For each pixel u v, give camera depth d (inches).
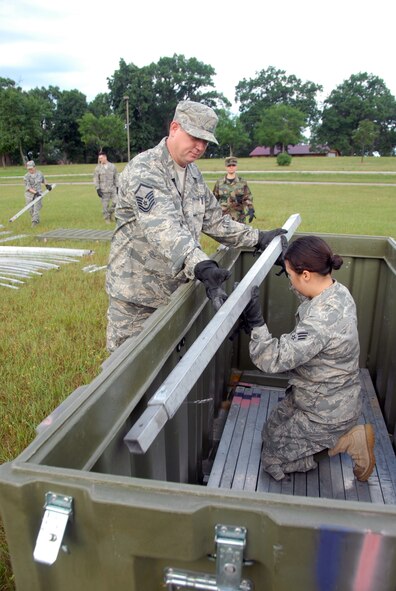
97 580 45.4
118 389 58.2
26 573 46.6
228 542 39.5
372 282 144.3
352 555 38.4
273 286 149.5
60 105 2876.5
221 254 117.7
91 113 2787.9
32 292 246.8
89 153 2962.6
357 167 1782.7
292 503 39.3
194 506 39.6
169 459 78.5
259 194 855.7
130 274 108.1
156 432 49.9
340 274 145.9
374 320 145.6
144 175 91.6
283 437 95.1
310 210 587.8
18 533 44.3
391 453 108.6
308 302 89.6
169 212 87.7
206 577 44.3
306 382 89.4
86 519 42.3
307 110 3599.9
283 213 551.2
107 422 55.5
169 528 40.2
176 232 84.7
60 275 277.9
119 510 40.3
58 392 146.0
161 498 40.4
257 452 108.3
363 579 39.3
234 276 138.3
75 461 49.3
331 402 89.3
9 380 155.3
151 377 67.2
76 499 41.9
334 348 83.8
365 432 91.6
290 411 98.4
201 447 106.8
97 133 2709.2
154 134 3078.2
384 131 3297.2
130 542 41.6
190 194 101.4
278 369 81.3
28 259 318.7
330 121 3248.0
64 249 332.2
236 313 72.7
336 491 95.5
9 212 595.5
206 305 102.5
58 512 41.2
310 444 92.7
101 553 43.0
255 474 100.7
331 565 39.0
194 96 3189.0
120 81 2989.7
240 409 128.0
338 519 38.1
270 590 43.7
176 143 93.0
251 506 39.4
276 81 3612.2
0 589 86.8
